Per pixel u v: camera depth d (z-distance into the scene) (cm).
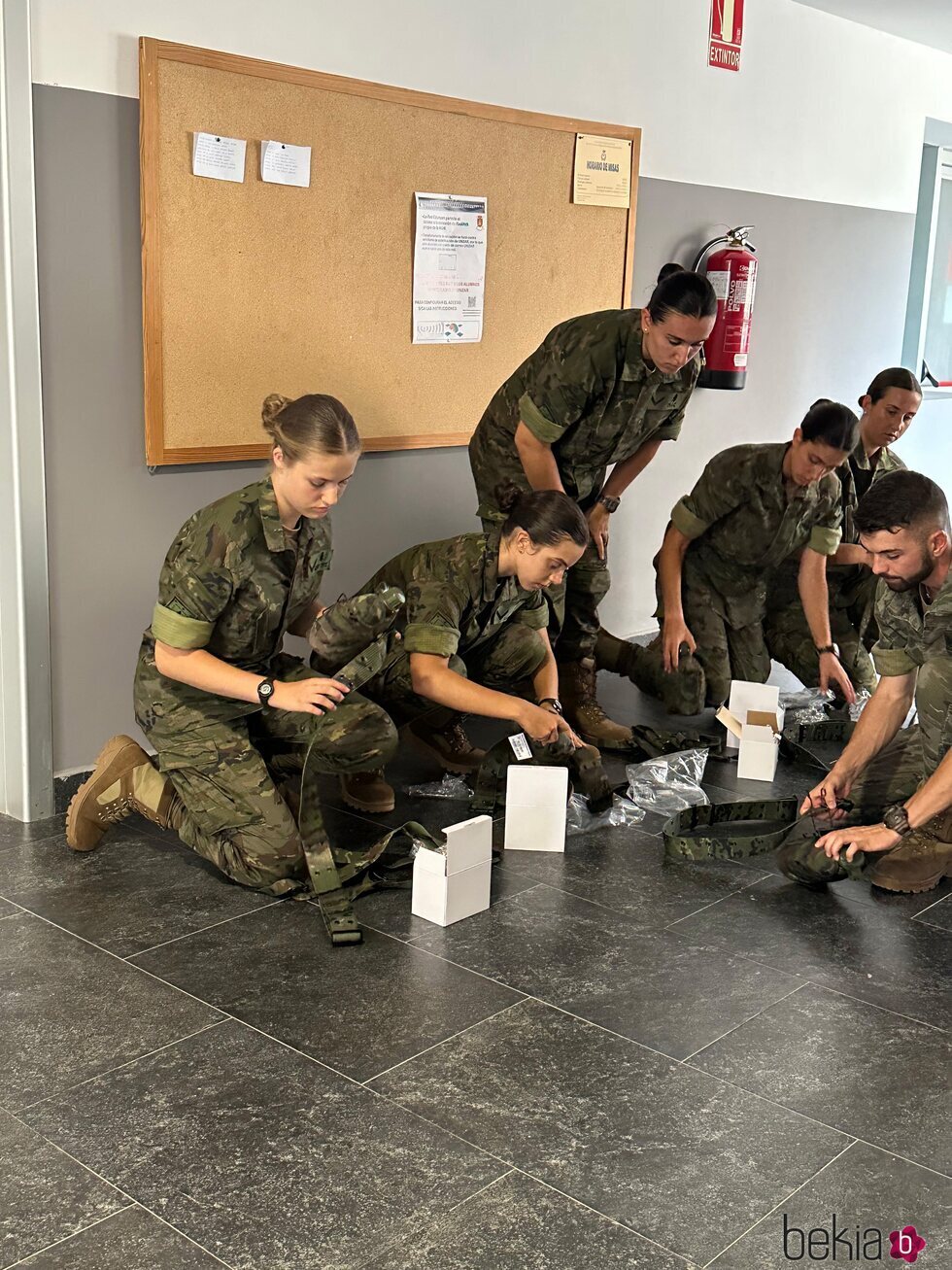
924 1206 187
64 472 314
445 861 265
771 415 563
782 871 299
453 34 382
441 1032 228
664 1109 208
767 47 507
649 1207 184
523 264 419
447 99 380
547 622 347
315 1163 191
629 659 425
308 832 272
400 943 261
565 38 418
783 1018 238
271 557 264
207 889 283
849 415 374
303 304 356
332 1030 227
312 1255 171
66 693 324
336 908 266
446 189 387
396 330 384
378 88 361
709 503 401
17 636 309
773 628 447
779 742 386
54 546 315
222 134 328
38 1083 209
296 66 341
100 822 296
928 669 284
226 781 275
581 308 445
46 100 295
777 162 529
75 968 246
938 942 273
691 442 517
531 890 289
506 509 309
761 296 538
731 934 272
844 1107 211
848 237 583
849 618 455
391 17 363
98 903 274
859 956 265
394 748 296
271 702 257
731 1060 223
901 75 591
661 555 416
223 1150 193
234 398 345
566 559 297
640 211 466
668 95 465
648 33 449
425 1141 197
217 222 331
